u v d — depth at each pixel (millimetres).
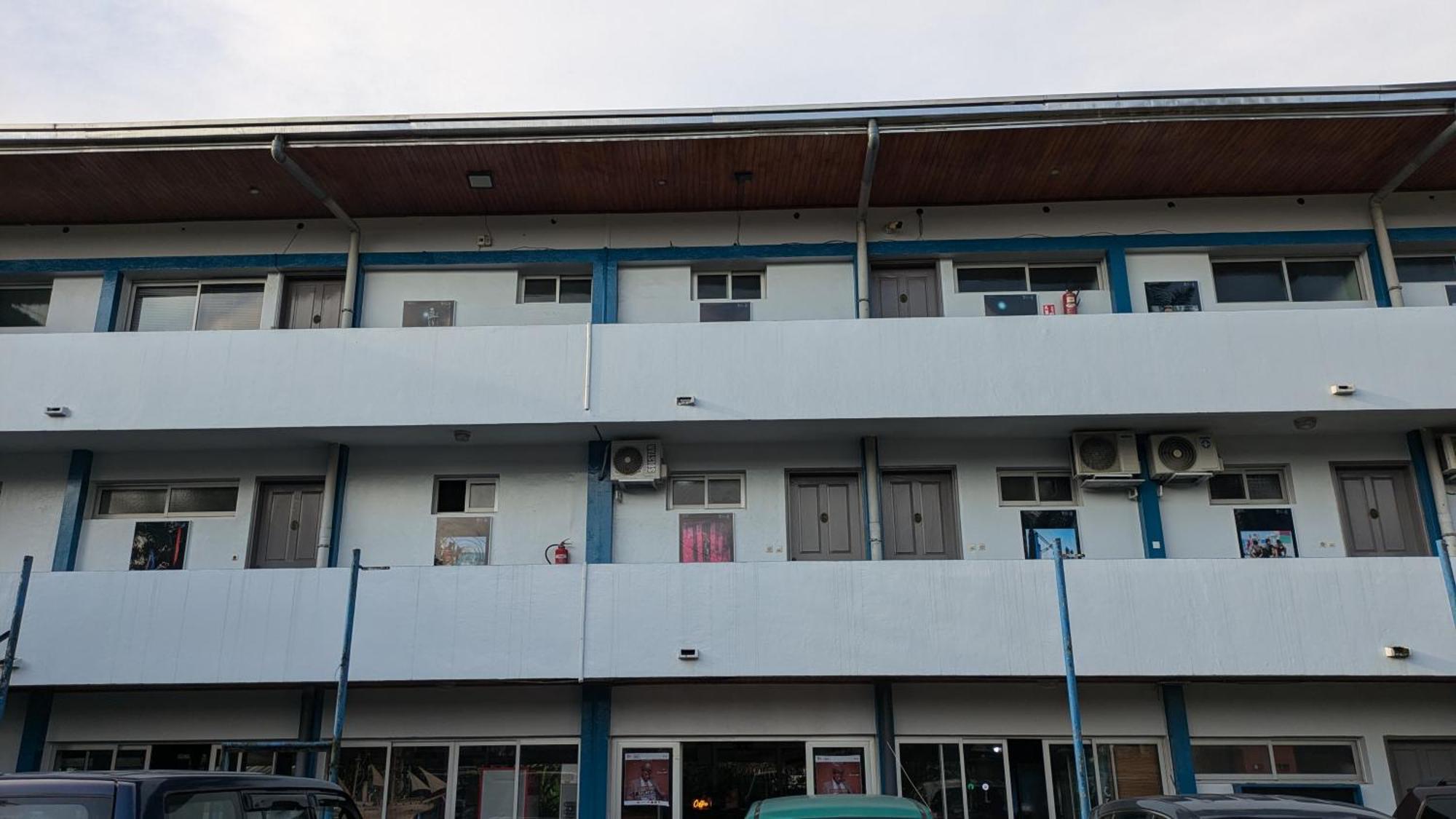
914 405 12508
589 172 13227
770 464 13555
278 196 13773
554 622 11914
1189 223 14086
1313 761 12305
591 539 13125
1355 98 11875
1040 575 11875
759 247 14242
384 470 13602
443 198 13859
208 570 12203
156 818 4289
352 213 14258
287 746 9734
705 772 12398
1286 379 12398
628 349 12836
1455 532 12797
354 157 12750
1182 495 13227
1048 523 13234
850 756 12391
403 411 12664
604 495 13297
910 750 12359
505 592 12023
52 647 11930
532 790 12375
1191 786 11992
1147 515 13031
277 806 5223
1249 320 12609
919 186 13742
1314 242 13922
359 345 12883
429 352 12852
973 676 11641
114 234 14453
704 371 12727
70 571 12711
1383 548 13086
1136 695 12461
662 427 12906
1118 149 12781
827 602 11859
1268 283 14297
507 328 12922
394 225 14461
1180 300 14008
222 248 14383
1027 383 12531
